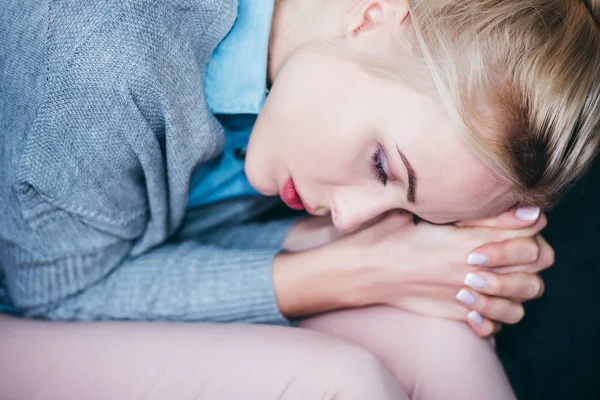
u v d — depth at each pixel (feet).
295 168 3.25
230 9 3.17
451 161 2.84
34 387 3.06
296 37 3.29
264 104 3.29
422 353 3.46
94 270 3.53
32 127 3.00
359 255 3.53
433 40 2.82
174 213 3.72
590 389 4.27
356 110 2.97
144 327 3.28
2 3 2.96
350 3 3.16
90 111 2.99
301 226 4.11
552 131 2.78
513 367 4.32
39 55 2.92
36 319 3.50
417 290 3.53
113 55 2.90
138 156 3.22
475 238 3.46
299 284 3.54
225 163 3.81
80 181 3.17
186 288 3.55
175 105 3.12
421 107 2.84
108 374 3.03
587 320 4.48
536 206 3.15
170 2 2.98
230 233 4.21
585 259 4.66
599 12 2.99
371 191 3.13
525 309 4.52
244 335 3.16
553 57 2.78
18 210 3.22
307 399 2.87
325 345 3.03
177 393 2.96
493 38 2.79
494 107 2.75
